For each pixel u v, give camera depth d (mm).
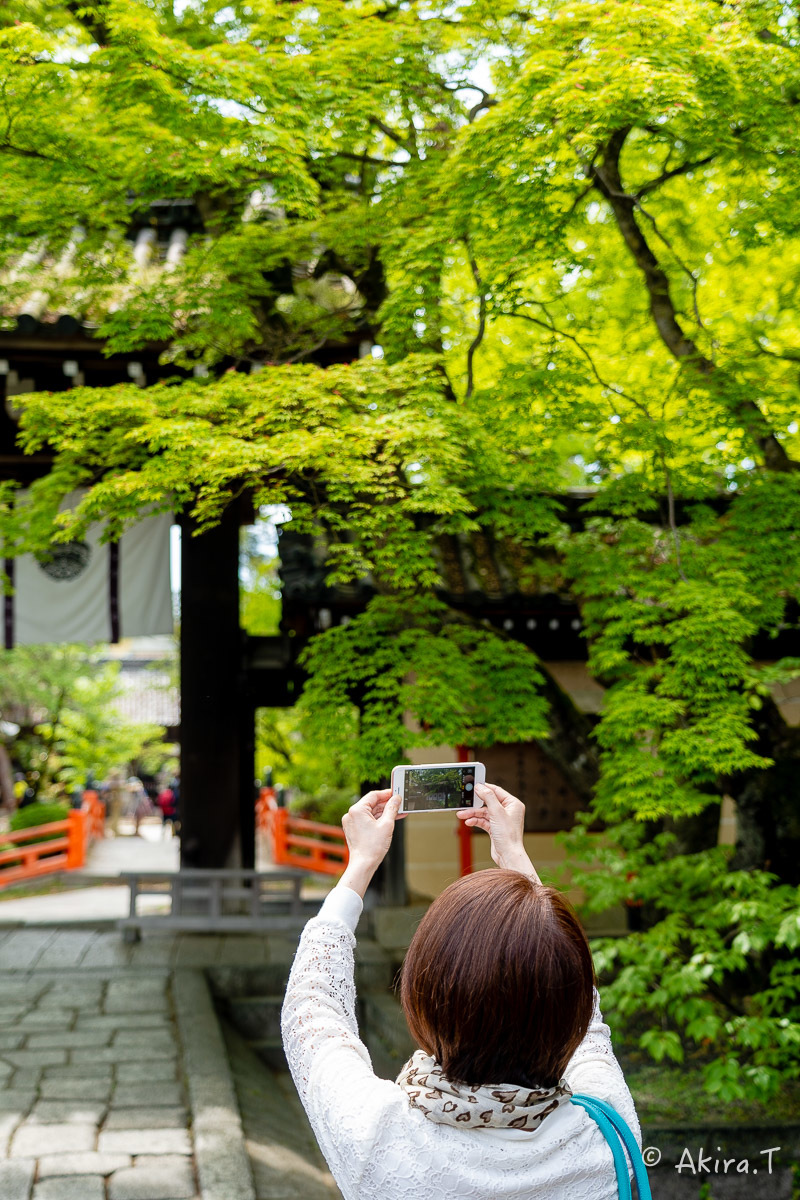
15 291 6836
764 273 7062
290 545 8938
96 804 19172
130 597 9734
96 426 5539
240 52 5281
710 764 4848
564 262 5395
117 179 5695
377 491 5148
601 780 5594
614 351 7332
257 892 9445
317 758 14984
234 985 8531
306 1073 1122
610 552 5801
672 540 5867
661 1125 5613
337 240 6184
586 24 5004
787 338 6828
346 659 5836
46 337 7566
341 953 1232
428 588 5988
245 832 9969
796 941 4684
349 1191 1039
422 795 1453
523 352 7125
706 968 4984
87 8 5367
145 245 9859
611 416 5980
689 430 5945
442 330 6551
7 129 5395
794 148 4824
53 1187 4738
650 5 4602
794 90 5094
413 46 5777
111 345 6051
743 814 6352
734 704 5109
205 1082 6039
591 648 5711
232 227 6668
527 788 10305
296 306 7293
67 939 9555
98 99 5328
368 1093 1073
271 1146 5617
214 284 6184
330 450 4934
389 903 9836
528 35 5492
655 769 5008
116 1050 6715
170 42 5008
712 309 7270
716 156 5398
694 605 5059
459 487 5641
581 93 4508
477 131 4898
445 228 5258
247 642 9703
